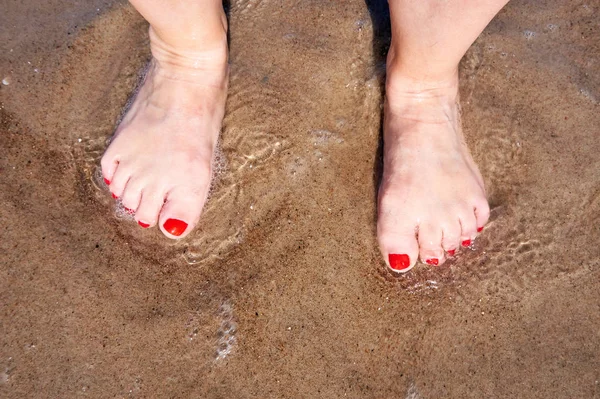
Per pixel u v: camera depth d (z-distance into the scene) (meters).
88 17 0.72
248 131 0.68
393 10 0.60
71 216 0.65
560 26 0.73
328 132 0.68
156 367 0.61
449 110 0.66
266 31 0.72
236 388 0.61
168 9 0.60
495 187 0.67
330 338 0.63
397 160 0.65
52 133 0.67
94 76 0.69
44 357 0.61
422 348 0.63
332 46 0.71
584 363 0.62
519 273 0.65
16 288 0.62
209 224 0.66
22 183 0.65
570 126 0.69
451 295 0.64
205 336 0.62
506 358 0.63
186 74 0.65
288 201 0.66
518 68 0.71
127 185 0.64
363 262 0.65
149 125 0.65
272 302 0.63
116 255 0.64
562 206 0.67
